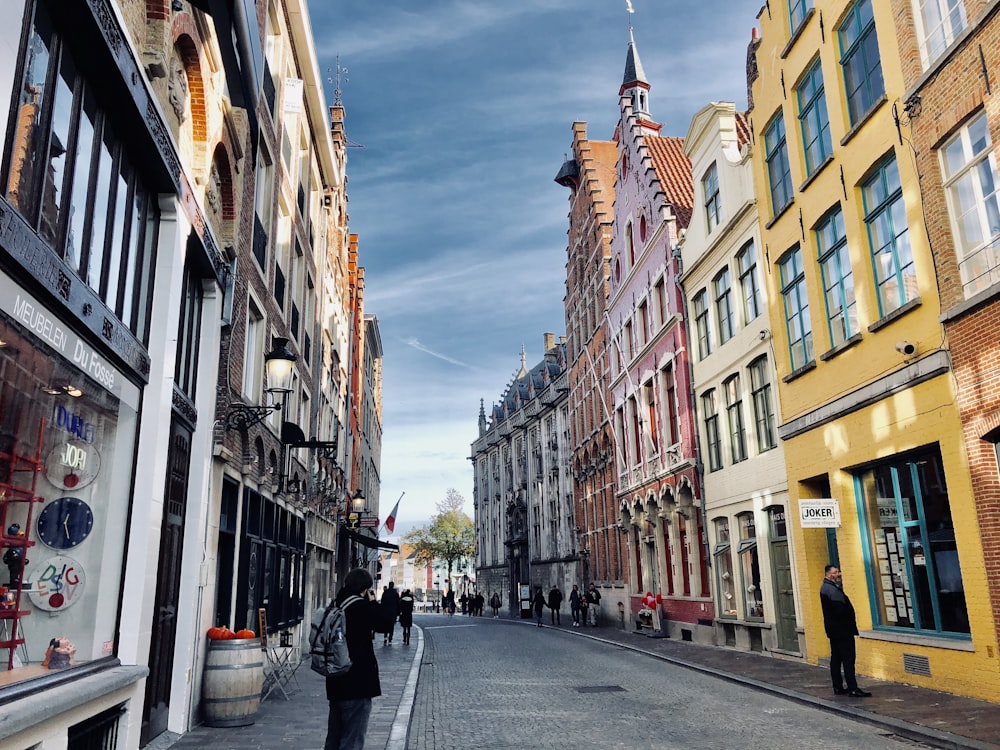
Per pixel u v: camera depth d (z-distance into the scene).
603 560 34.34
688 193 25.88
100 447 6.83
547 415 51.81
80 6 5.41
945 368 10.89
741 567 19.03
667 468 24.20
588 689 12.67
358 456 38.62
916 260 11.66
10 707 4.70
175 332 8.30
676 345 23.36
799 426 15.46
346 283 31.58
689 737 8.50
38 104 5.21
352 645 6.05
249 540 12.34
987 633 10.04
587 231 37.62
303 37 17.78
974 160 10.47
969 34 10.31
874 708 9.67
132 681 6.79
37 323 5.27
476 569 71.00
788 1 16.36
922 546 11.89
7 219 4.54
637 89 39.78
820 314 14.86
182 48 8.78
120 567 7.23
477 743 8.48
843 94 14.05
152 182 7.99
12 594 5.45
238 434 11.65
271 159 14.65
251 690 9.48
